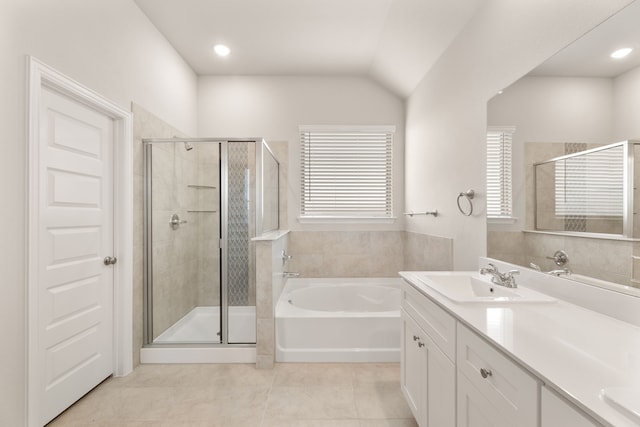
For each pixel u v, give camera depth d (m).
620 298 1.14
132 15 2.45
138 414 1.91
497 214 1.91
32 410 1.57
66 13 1.78
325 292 3.55
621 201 1.15
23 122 1.53
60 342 1.84
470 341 1.11
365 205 3.81
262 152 2.78
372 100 3.79
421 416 1.59
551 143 1.49
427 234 3.04
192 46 3.14
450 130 2.54
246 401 2.04
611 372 0.75
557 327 1.06
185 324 2.77
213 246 2.79
